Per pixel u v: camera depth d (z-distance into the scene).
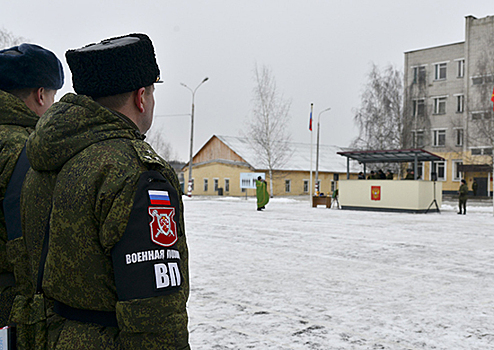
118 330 1.43
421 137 51.88
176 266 1.42
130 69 1.56
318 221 17.92
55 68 2.38
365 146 47.50
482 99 46.72
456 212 25.67
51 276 1.48
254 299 5.83
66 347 1.43
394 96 47.44
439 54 50.94
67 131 1.47
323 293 6.19
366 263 8.59
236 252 9.80
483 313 5.32
